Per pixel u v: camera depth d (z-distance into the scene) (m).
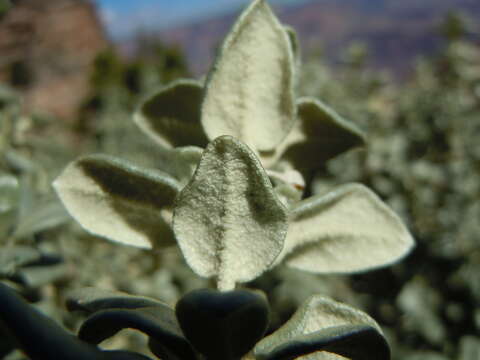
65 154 0.24
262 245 0.06
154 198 0.07
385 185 0.41
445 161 0.44
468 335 0.36
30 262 0.12
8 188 0.12
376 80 0.51
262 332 0.06
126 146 0.58
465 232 0.39
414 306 0.37
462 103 0.45
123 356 0.06
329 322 0.07
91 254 0.28
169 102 0.08
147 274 0.35
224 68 0.07
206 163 0.06
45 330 0.05
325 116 0.08
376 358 0.06
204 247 0.06
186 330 0.05
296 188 0.08
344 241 0.07
